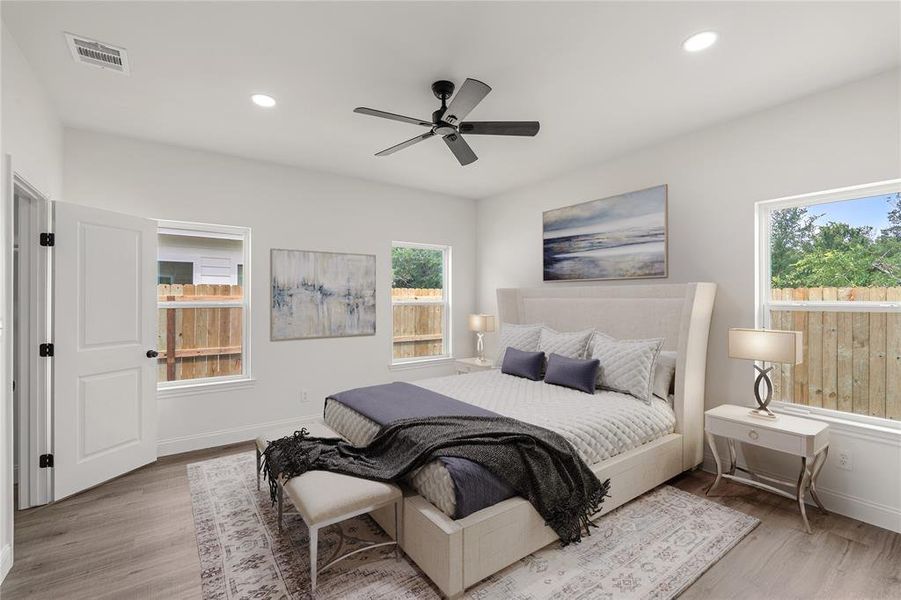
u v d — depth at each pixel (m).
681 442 3.12
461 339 5.63
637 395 3.18
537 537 2.20
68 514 2.68
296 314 4.33
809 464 2.58
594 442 2.58
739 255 3.18
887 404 2.65
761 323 3.17
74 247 2.92
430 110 3.01
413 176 4.63
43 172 2.72
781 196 2.96
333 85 2.66
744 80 2.62
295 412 4.33
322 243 4.49
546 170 4.40
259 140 3.59
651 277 3.71
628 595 1.94
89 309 3.00
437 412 2.74
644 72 2.52
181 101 2.87
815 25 2.08
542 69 2.48
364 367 4.78
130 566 2.17
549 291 4.52
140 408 3.34
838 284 2.85
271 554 2.25
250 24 2.07
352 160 4.10
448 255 5.57
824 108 2.76
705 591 1.99
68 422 2.88
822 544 2.36
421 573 2.10
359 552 2.19
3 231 2.05
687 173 3.48
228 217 3.95
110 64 2.41
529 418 2.71
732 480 3.14
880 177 2.54
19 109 2.27
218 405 3.93
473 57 2.36
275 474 2.31
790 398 3.04
